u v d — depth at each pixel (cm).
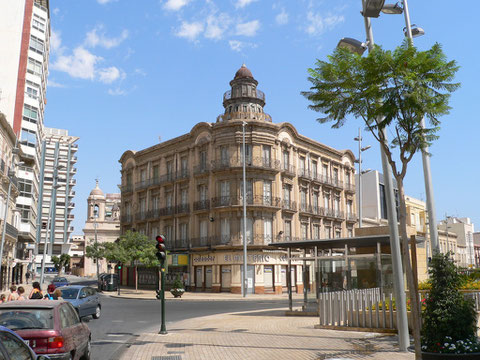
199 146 4606
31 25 5606
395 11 1385
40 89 5688
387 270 1784
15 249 5078
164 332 1489
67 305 927
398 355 980
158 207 5119
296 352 1072
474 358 859
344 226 5394
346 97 991
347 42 1123
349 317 1422
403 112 894
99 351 1184
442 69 906
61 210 12156
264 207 4206
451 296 929
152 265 4559
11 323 787
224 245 4162
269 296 3806
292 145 4688
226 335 1411
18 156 5116
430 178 1462
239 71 5034
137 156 5556
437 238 1428
